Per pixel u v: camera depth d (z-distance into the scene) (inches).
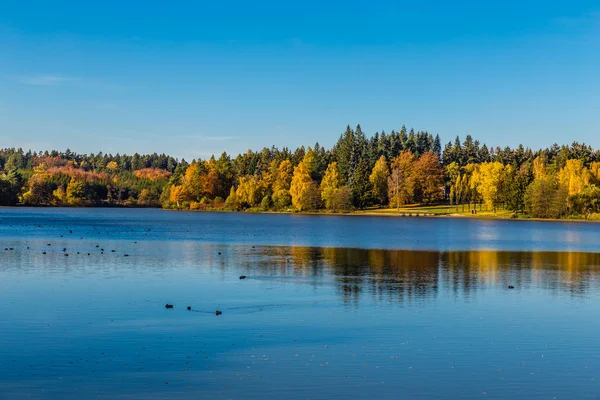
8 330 1047.6
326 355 919.7
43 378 812.6
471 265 2059.5
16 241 2839.6
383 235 3700.8
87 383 794.2
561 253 2571.4
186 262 2023.9
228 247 2664.9
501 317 1190.9
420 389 786.8
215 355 914.1
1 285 1499.8
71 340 986.7
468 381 816.3
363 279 1672.0
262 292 1438.2
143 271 1782.7
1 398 742.5
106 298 1337.4
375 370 854.5
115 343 971.3
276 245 2827.3
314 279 1660.9
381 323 1125.1
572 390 788.0
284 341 994.1
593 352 950.4
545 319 1177.4
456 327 1101.1
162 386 787.4
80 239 3024.1
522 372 852.6
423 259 2239.2
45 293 1392.7
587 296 1440.7
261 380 810.8
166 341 986.1
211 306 1261.1
